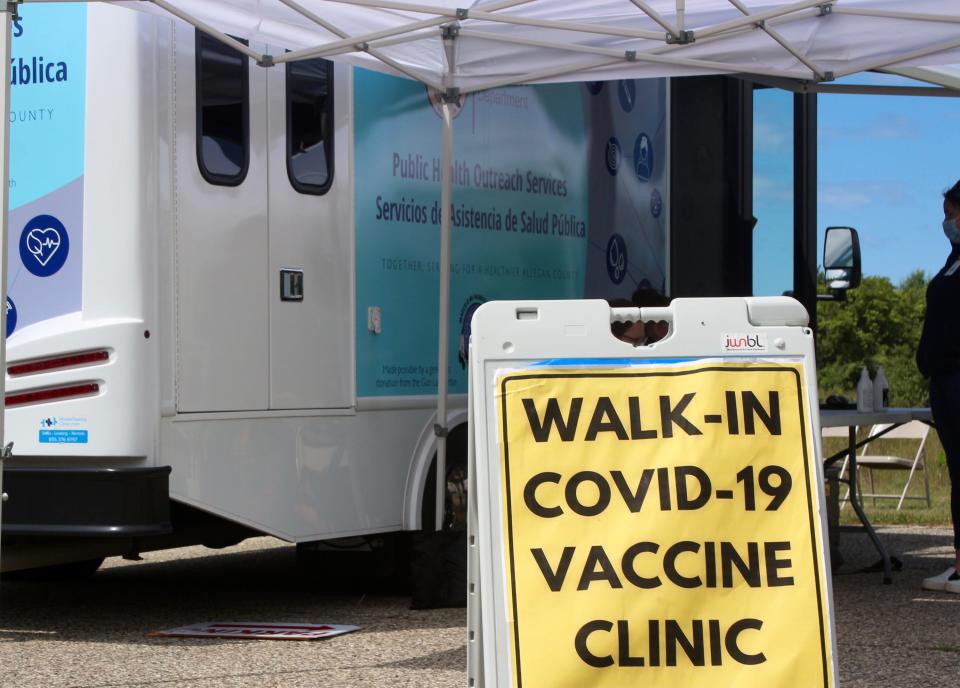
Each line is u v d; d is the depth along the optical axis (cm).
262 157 621
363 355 670
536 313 346
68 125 584
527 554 331
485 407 340
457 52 680
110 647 572
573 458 339
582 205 823
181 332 582
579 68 686
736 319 350
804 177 899
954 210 703
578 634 326
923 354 707
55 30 587
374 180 680
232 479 601
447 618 644
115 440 567
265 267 621
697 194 927
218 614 663
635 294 690
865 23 652
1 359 479
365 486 668
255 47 629
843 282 915
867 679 507
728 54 689
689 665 326
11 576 780
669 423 342
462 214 729
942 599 698
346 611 669
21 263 591
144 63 575
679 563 331
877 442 1501
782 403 346
